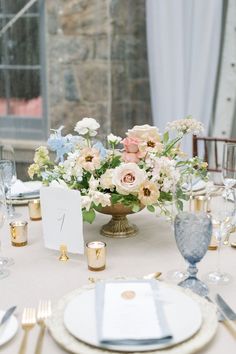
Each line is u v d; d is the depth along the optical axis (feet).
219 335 3.09
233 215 4.73
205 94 10.24
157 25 10.06
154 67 10.32
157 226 5.35
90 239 4.97
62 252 4.45
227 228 4.66
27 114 10.50
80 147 4.93
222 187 5.17
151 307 3.10
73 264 4.33
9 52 10.16
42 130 10.55
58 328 3.07
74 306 3.26
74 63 10.26
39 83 10.38
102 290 3.28
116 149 5.06
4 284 3.92
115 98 10.46
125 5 10.15
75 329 3.00
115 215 4.90
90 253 4.14
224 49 9.98
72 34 10.14
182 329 2.97
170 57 10.15
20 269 4.23
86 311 3.20
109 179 4.54
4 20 10.00
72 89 10.36
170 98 10.32
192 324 3.03
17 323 3.20
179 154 4.99
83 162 4.57
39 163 5.08
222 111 10.25
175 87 10.23
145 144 4.64
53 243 4.56
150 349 2.81
